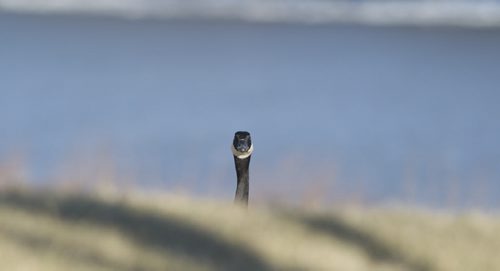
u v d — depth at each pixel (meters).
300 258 56.03
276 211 62.41
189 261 51.88
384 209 70.81
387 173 179.50
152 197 60.09
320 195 71.50
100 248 50.94
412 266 62.03
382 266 59.56
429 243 64.38
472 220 69.81
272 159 196.12
